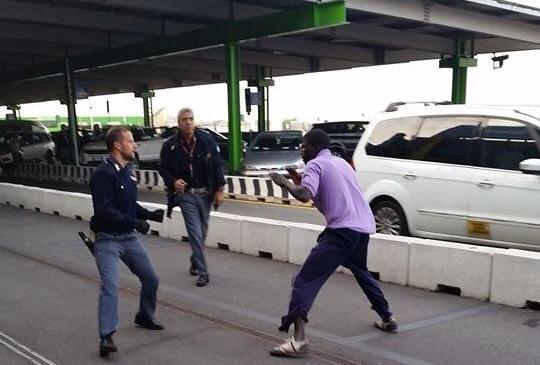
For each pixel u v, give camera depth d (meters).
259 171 16.73
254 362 4.64
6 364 4.71
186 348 4.96
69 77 26.48
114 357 4.80
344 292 6.46
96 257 4.88
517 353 4.73
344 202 4.73
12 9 18.38
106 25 20.58
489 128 7.42
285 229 7.98
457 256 6.28
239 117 19.72
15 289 6.96
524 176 6.92
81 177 21.31
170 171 6.74
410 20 21.09
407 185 8.02
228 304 6.20
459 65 27.58
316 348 4.89
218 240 8.96
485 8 22.11
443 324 5.43
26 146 25.58
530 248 6.91
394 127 8.42
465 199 7.43
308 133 4.95
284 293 6.58
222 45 19.77
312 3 16.81
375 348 4.87
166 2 17.83
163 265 8.01
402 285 6.71
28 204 14.03
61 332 5.45
